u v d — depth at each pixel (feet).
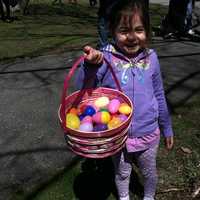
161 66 16.51
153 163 7.61
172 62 17.10
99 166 9.62
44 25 30.35
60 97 13.83
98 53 6.34
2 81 15.79
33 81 15.58
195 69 16.07
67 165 9.83
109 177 9.25
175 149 10.14
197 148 10.20
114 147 5.91
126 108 6.43
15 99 13.87
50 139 11.11
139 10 6.37
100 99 6.73
